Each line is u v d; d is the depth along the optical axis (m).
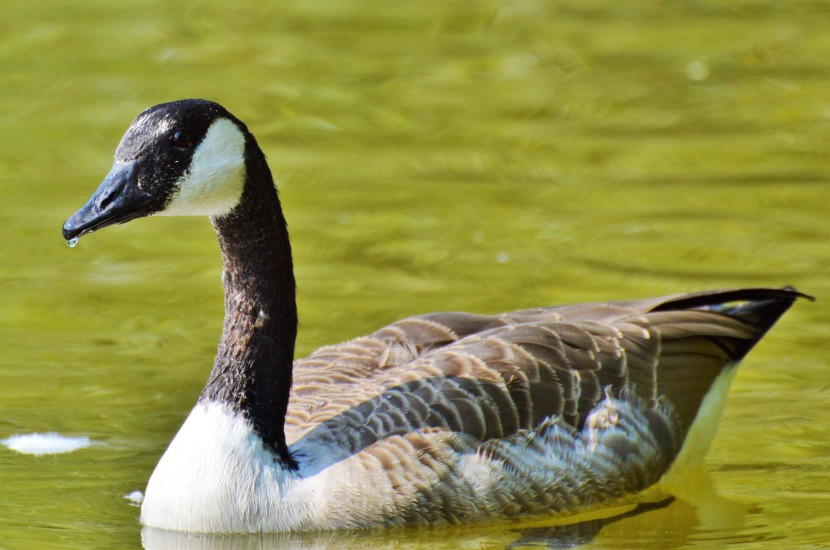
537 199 18.75
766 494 11.92
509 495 11.30
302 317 15.22
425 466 11.09
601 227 17.78
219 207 11.12
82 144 20.38
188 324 15.37
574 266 16.62
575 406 11.68
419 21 25.88
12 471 12.21
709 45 24.58
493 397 11.43
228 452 11.02
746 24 25.55
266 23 25.62
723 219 17.97
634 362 12.08
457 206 18.48
